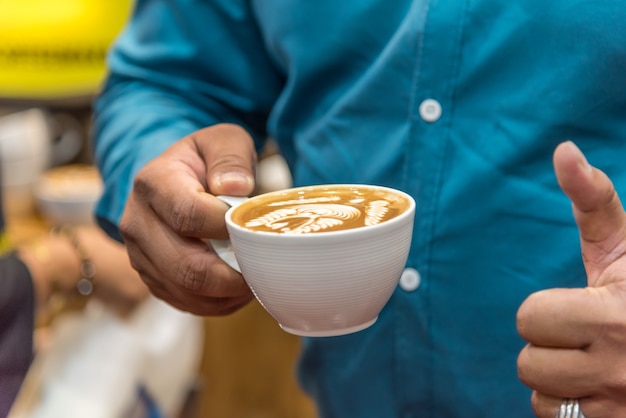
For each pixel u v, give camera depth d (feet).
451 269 2.98
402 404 3.24
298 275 1.99
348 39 3.09
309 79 3.24
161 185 2.54
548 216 2.82
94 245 4.58
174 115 3.44
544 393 2.14
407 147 2.97
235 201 2.40
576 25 2.64
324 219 2.12
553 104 2.73
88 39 5.38
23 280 3.43
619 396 2.02
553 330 2.01
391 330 3.16
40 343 4.45
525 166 2.83
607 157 2.74
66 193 5.67
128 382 4.32
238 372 6.46
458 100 2.88
